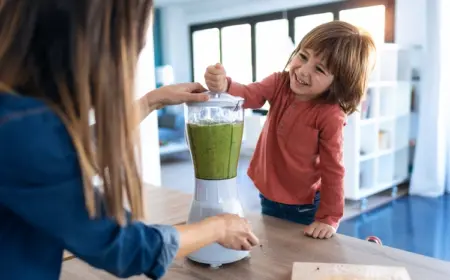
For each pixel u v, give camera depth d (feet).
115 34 1.69
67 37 1.61
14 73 1.65
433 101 13.05
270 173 4.41
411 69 14.23
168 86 3.28
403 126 14.25
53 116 1.64
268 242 3.29
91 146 1.69
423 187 13.29
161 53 24.76
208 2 22.12
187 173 17.33
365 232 10.23
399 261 2.90
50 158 1.61
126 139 1.74
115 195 1.75
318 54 3.73
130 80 1.73
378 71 12.87
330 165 3.76
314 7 17.58
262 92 4.35
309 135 4.02
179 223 3.69
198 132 2.91
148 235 2.01
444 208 11.95
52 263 1.87
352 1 16.21
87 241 1.76
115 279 2.79
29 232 1.80
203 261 2.91
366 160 13.03
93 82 1.64
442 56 13.05
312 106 4.05
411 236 9.90
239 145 3.05
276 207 4.44
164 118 23.06
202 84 3.55
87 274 2.87
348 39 3.74
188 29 23.70
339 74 3.77
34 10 1.61
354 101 3.97
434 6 12.97
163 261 2.04
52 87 1.67
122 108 1.70
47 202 1.64
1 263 1.74
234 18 21.18
